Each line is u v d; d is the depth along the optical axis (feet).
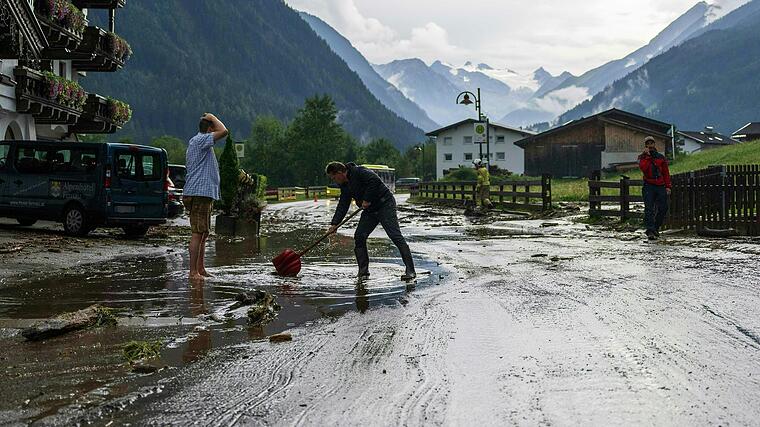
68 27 81.92
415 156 481.46
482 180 97.04
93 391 15.46
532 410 14.19
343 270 36.04
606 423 13.38
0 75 70.13
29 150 55.88
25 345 19.83
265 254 44.37
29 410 14.20
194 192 33.24
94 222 53.78
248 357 18.65
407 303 26.55
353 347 19.76
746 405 14.23
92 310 22.80
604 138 239.30
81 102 91.97
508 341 20.13
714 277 30.37
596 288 28.66
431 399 15.02
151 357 18.62
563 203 101.91
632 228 58.08
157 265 38.06
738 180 50.06
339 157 453.99
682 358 17.79
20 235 51.44
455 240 53.67
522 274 33.65
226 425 13.50
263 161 464.65
